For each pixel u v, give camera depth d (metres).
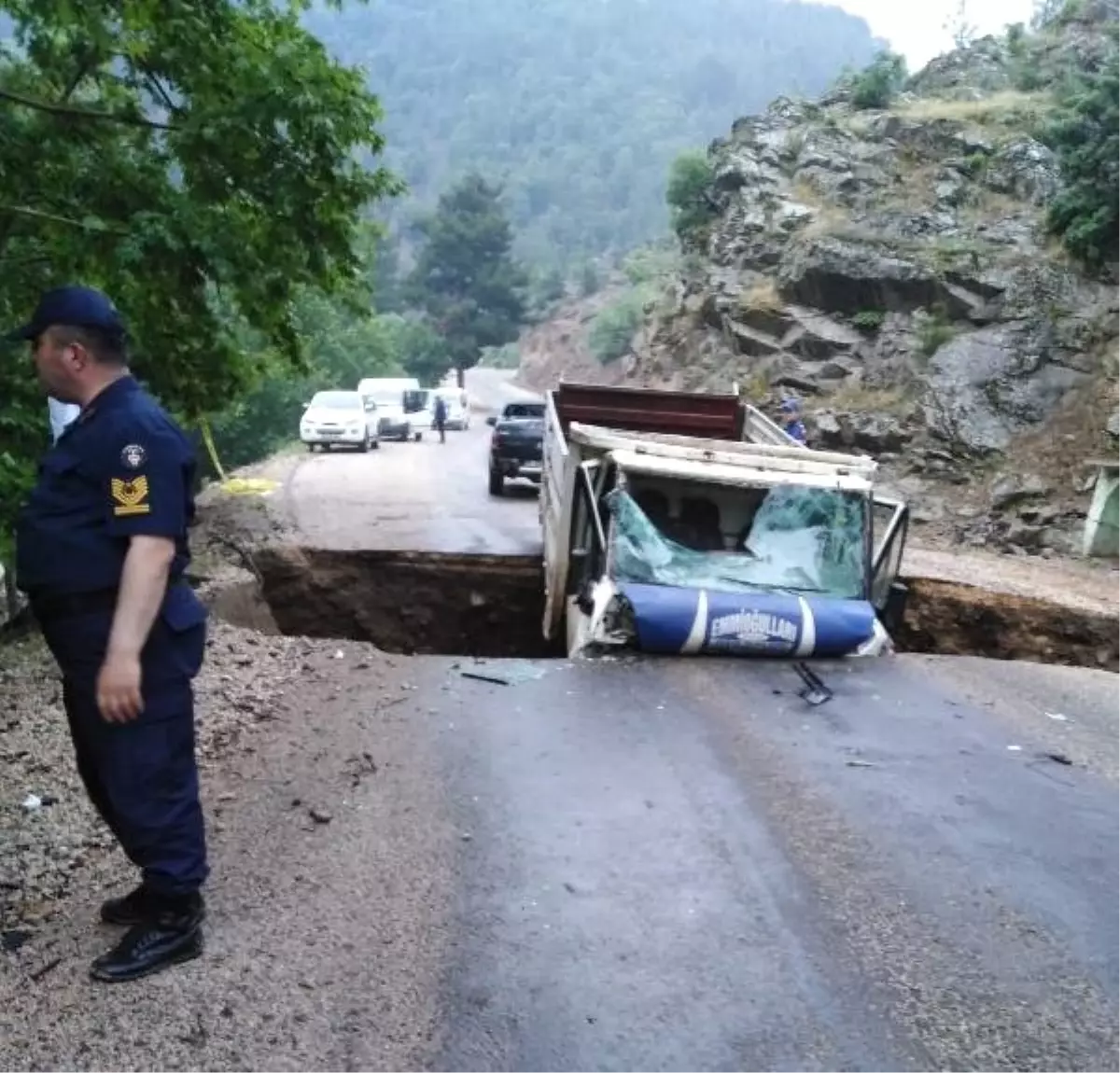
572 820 5.57
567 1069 3.49
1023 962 4.25
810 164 31.94
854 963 4.20
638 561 9.44
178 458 3.62
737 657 9.21
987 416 23.73
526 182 160.62
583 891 4.76
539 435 21.06
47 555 3.62
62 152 9.89
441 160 189.00
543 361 91.50
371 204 11.30
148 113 10.97
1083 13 37.88
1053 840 5.51
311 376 15.15
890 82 34.81
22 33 9.94
